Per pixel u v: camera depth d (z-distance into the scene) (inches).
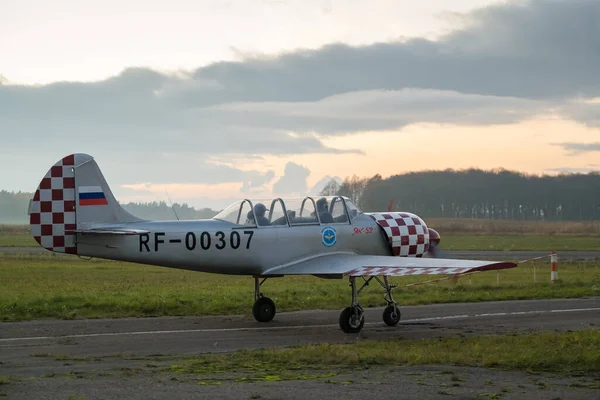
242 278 1203.9
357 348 478.6
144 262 625.0
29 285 992.2
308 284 1050.7
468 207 5511.8
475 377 381.4
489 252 1978.3
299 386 355.3
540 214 5708.7
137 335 566.9
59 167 622.8
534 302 816.3
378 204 5191.9
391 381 369.1
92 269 1348.4
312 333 592.1
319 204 682.2
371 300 808.9
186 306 735.1
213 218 654.5
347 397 332.8
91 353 477.1
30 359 446.0
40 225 618.8
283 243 657.6
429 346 487.2
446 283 1035.9
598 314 706.2
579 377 383.9
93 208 627.5
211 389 347.6
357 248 689.6
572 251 2074.3
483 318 682.8
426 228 726.5
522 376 385.1
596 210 5743.1
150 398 329.1
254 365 415.5
